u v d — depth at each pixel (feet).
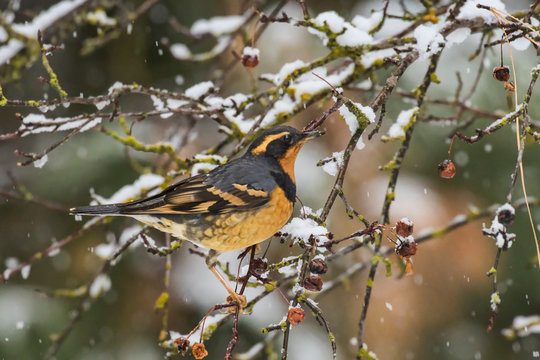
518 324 34.24
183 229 23.25
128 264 41.29
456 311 40.32
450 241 40.16
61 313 39.86
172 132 34.35
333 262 40.47
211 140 43.96
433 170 40.50
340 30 24.84
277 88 25.18
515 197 39.81
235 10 43.96
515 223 40.04
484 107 38.27
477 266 40.04
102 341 39.65
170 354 23.81
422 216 38.99
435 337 40.22
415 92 25.55
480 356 40.98
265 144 23.52
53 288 40.86
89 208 23.30
